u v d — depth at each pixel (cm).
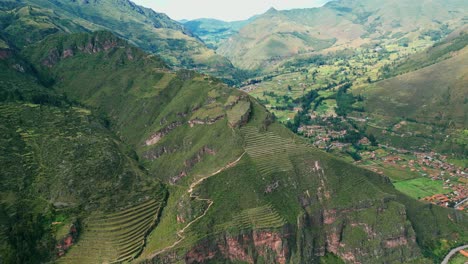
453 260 16500
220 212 15138
